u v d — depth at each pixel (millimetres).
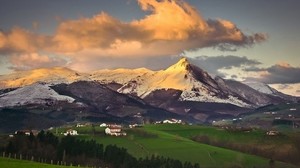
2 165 143625
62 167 155750
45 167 150000
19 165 149125
